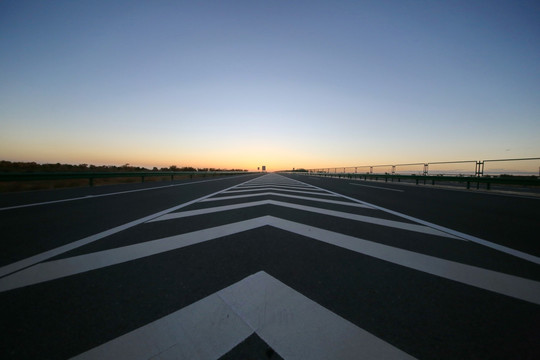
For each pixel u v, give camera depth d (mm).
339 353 1253
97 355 1229
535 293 1860
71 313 1555
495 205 6766
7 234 3355
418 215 4988
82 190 10477
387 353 1258
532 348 1289
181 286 1917
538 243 3129
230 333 1388
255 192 9523
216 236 3340
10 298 1723
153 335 1370
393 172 20688
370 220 4410
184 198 7488
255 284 1959
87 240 3102
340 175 31844
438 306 1676
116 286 1912
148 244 2969
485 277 2135
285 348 1278
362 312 1593
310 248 2867
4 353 1220
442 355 1247
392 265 2383
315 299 1744
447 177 14734
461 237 3375
